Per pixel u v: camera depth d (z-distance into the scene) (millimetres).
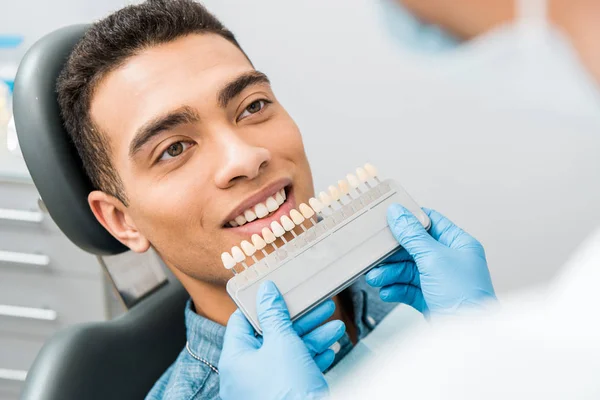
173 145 802
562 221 1796
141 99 788
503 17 1604
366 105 1805
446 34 1664
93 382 892
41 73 895
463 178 1830
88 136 854
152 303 1057
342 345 920
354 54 1746
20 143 882
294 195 858
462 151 1800
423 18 1656
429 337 226
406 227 732
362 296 1042
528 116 1712
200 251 829
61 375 850
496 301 721
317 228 729
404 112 1789
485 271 755
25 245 1347
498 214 1843
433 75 1728
